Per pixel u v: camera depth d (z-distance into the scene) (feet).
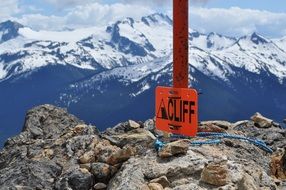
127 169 48.47
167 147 49.24
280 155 55.36
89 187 49.32
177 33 49.90
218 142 55.67
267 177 49.42
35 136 70.59
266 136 64.64
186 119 49.37
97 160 53.01
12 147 64.64
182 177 46.70
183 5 49.57
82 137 58.23
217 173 44.47
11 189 47.60
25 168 51.34
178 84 50.44
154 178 46.78
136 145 54.75
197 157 48.49
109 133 62.90
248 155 55.26
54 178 51.19
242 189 44.62
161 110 52.47
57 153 56.90
